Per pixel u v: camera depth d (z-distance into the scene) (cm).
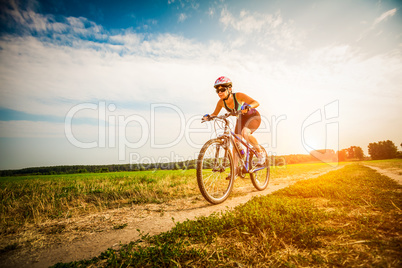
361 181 428
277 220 181
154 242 169
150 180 731
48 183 818
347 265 109
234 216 212
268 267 119
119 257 147
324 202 261
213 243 158
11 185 718
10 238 203
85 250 170
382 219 172
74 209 323
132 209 308
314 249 134
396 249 119
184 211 282
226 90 369
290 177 749
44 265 147
